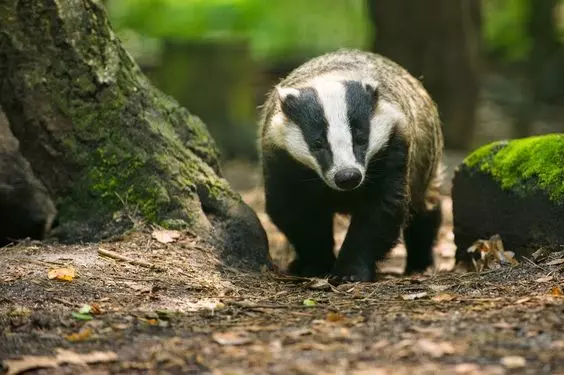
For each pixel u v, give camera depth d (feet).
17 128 39.50
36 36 38.75
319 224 41.63
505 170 39.40
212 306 30.58
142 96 40.81
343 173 35.50
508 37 125.59
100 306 29.94
